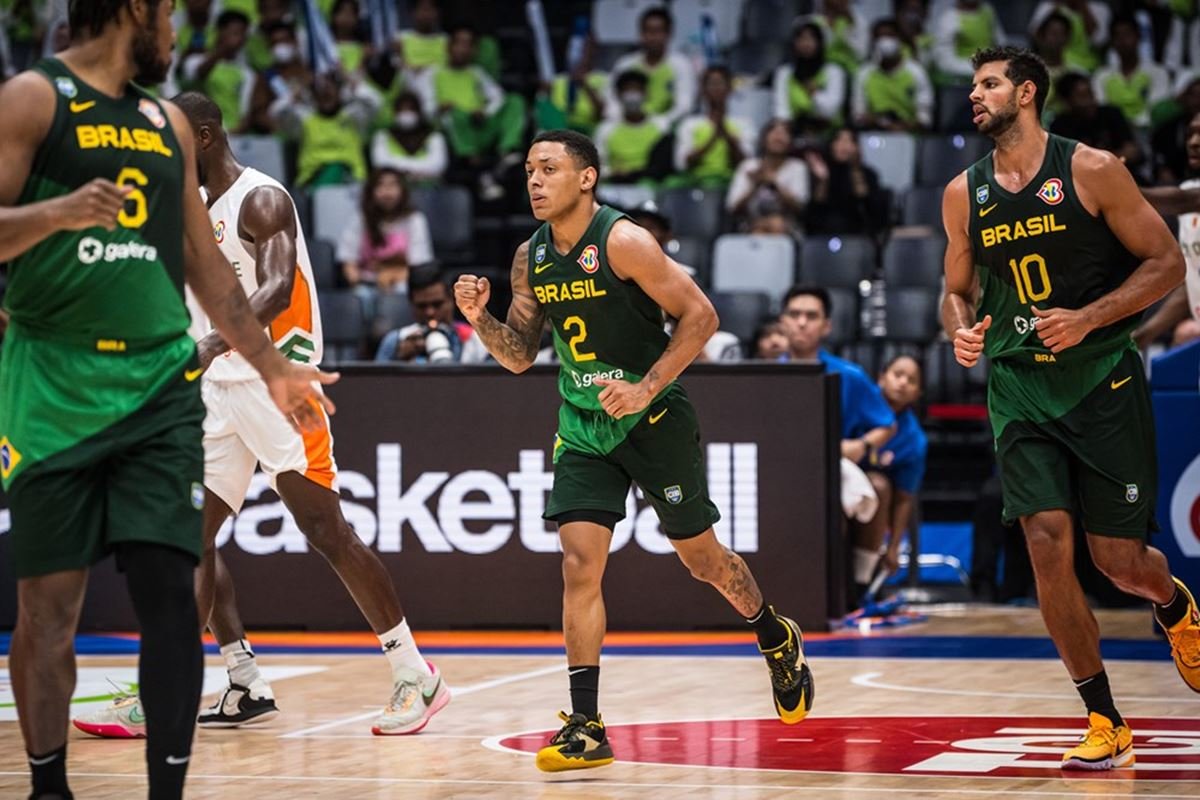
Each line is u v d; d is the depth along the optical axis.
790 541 16.17
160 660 6.61
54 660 6.78
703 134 27.34
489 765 9.34
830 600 16.25
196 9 29.06
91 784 8.80
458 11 30.00
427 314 17.39
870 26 29.55
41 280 6.60
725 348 18.42
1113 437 9.30
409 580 16.56
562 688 12.65
